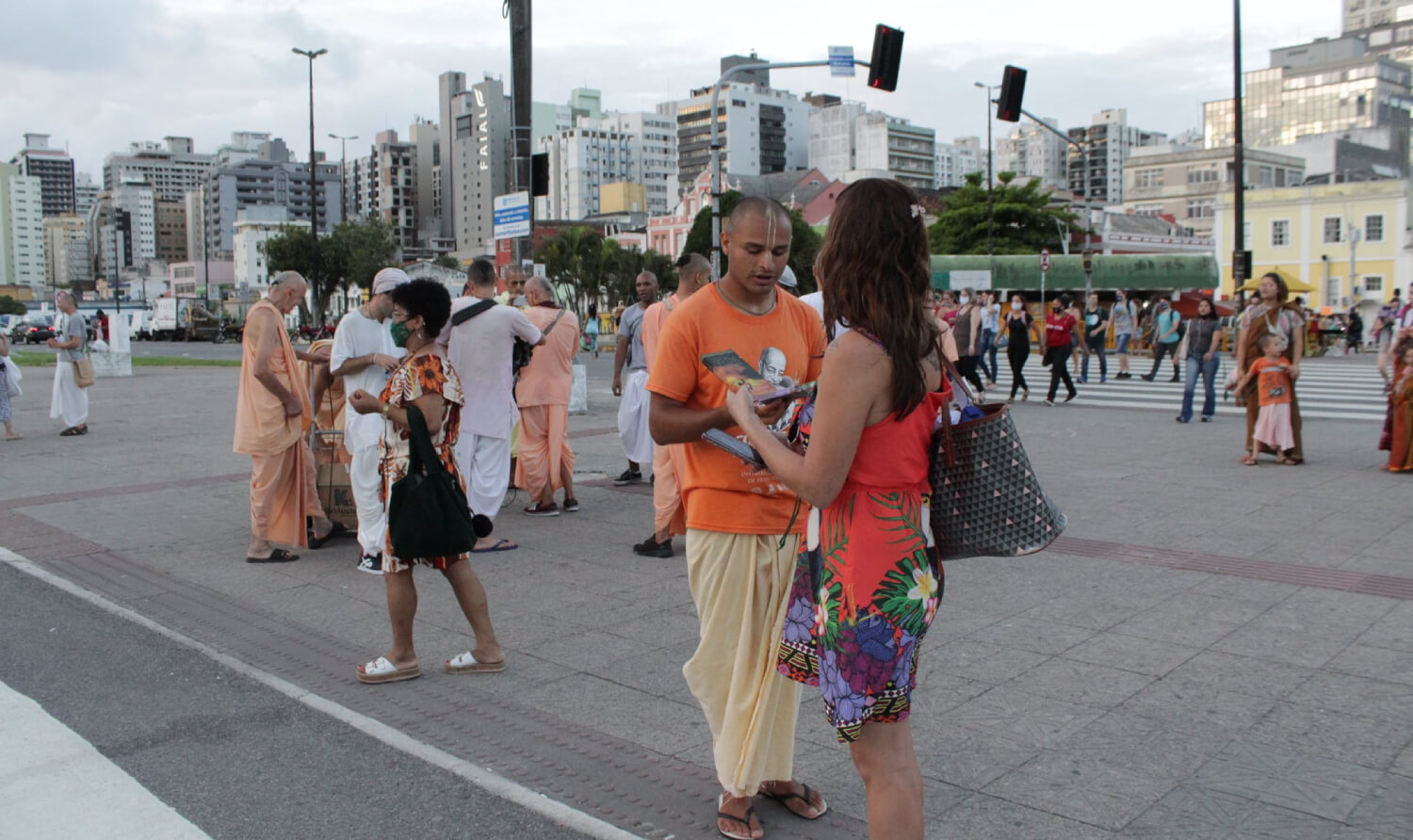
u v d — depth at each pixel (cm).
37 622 525
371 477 614
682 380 305
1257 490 833
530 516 776
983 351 2044
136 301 11069
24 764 357
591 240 6456
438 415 426
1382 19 14975
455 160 17525
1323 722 370
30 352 4175
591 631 502
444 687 430
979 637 473
